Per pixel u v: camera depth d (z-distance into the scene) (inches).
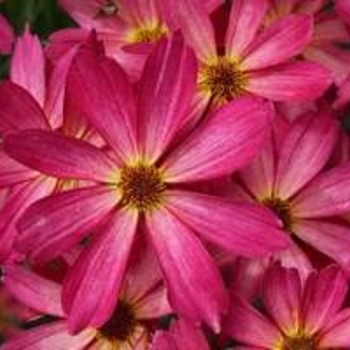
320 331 9.2
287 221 9.4
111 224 8.8
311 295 9.1
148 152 8.9
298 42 9.5
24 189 9.1
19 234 8.3
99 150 8.8
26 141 8.5
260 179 9.4
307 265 9.2
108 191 8.8
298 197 9.4
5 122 8.9
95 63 8.6
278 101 9.4
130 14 10.7
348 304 9.3
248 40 9.6
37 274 9.2
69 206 8.6
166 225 8.8
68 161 8.7
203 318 8.4
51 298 9.3
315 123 9.3
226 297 8.4
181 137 8.9
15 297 9.3
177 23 9.7
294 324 9.1
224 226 8.6
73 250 9.1
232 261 9.0
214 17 9.9
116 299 8.5
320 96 9.4
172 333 8.6
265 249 8.4
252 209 8.6
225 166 8.7
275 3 10.3
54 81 9.3
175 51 8.6
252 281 9.0
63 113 8.9
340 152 9.6
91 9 10.9
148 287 9.2
